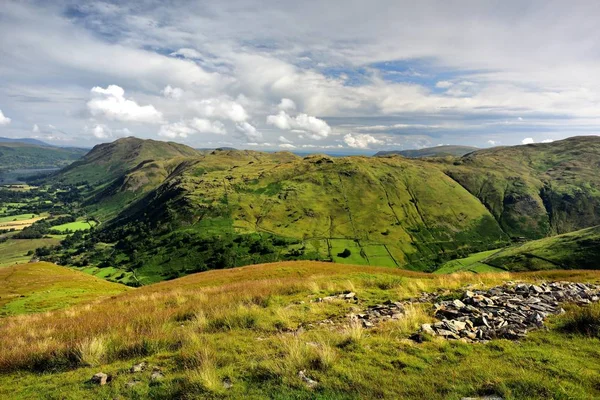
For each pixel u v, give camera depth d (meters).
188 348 10.72
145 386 8.38
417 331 11.23
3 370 10.51
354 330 10.67
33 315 24.31
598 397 6.73
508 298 14.80
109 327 14.04
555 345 9.70
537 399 6.71
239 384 8.09
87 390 8.46
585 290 16.23
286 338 10.80
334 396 7.20
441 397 7.02
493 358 8.92
